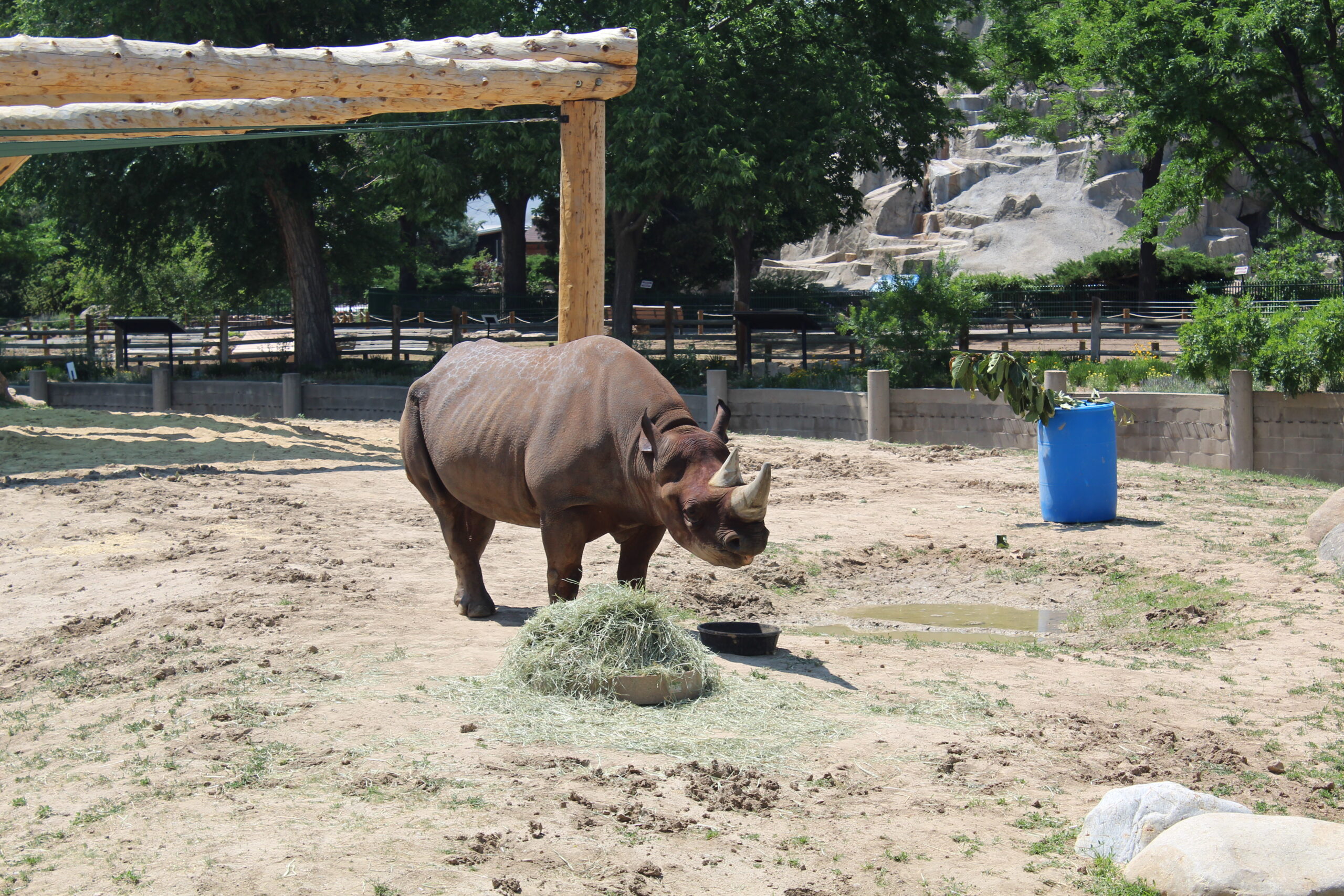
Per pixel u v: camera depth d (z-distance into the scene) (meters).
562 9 26.72
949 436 20.78
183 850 4.66
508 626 8.43
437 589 9.74
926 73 32.34
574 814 5.00
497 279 62.28
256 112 11.56
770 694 6.80
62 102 10.37
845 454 19.48
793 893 4.39
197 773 5.49
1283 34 24.67
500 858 4.58
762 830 4.95
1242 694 7.34
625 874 4.48
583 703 6.45
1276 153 27.36
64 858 4.62
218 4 26.11
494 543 12.10
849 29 29.17
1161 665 8.09
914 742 6.09
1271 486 16.42
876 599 10.70
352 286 50.91
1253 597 9.93
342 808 5.05
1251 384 18.00
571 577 7.70
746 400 22.89
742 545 6.49
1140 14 26.16
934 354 23.08
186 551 11.05
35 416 21.45
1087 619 9.88
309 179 31.14
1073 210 53.88
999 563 11.91
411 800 5.13
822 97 26.25
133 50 10.27
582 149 12.50
